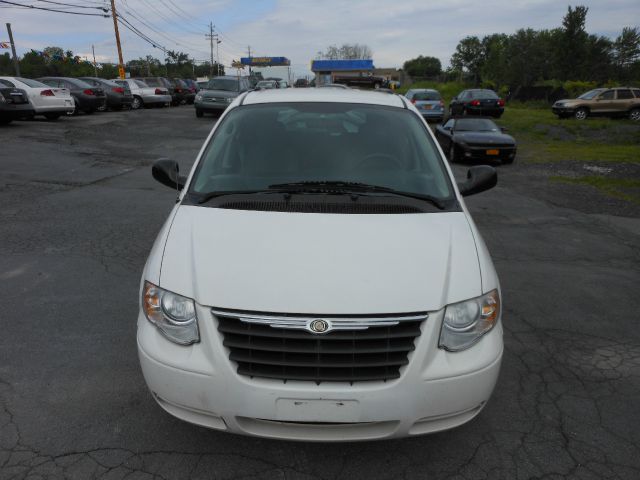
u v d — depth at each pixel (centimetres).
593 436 293
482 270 260
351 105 385
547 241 698
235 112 379
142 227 668
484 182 358
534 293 510
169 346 239
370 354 228
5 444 268
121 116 2269
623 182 1196
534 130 2333
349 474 256
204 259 250
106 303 441
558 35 5281
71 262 535
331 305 228
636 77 5197
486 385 242
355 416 226
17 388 318
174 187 352
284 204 297
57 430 280
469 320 242
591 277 560
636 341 415
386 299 232
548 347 400
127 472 252
